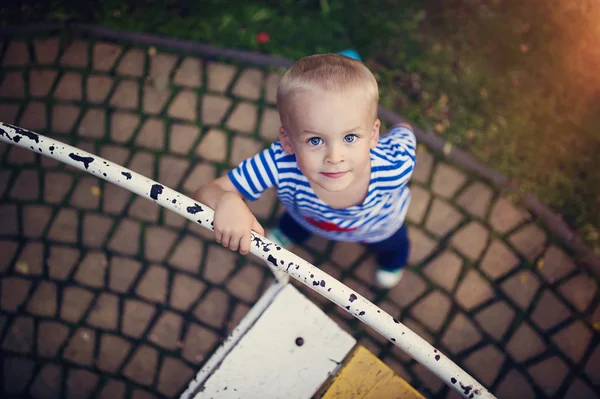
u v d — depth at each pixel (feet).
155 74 9.84
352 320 8.68
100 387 8.34
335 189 4.67
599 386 8.36
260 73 9.88
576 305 8.75
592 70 10.02
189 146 9.50
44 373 8.35
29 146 4.18
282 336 4.92
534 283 8.86
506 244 9.04
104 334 8.58
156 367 8.45
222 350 5.09
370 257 8.98
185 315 8.70
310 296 8.82
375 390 4.80
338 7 10.39
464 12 10.40
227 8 10.27
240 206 4.39
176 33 10.07
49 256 8.89
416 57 10.09
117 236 9.01
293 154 5.15
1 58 9.90
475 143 9.53
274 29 10.17
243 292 8.82
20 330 8.53
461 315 8.72
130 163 9.39
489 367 8.46
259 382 4.82
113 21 10.09
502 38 10.23
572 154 9.48
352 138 4.38
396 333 3.96
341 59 4.48
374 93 4.52
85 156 4.14
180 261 8.93
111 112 9.64
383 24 10.27
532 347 8.56
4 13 10.12
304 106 4.27
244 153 9.50
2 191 9.17
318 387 4.87
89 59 9.91
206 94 9.76
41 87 9.75
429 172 9.35
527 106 9.77
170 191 4.16
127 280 8.83
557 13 10.37
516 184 9.30
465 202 9.23
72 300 8.71
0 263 8.84
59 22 10.04
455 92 9.85
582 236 9.07
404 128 6.26
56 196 9.17
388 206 5.86
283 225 8.16
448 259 8.97
